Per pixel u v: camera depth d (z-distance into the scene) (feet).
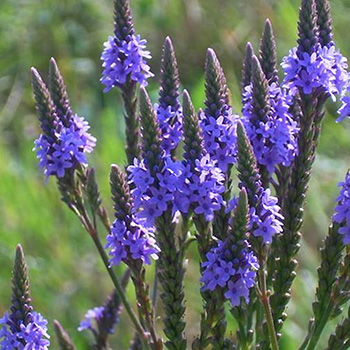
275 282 1.76
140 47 1.83
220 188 1.64
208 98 1.72
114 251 1.68
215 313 1.68
